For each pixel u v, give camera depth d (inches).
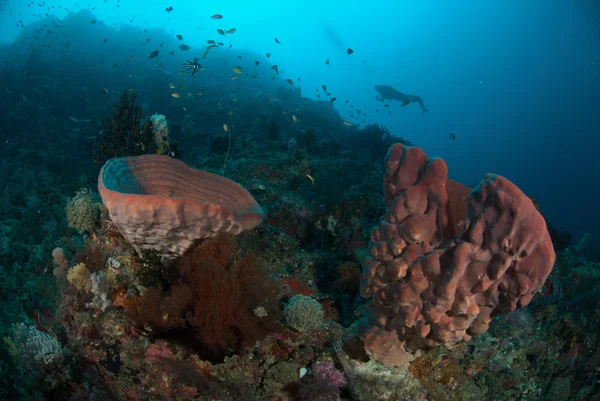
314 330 114.7
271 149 462.3
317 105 1153.4
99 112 690.8
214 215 112.8
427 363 113.0
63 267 138.5
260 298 107.7
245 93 1136.2
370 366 108.3
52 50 1072.8
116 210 103.3
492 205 75.4
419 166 92.4
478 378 135.0
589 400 166.2
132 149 253.4
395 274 89.8
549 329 154.7
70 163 496.7
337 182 341.7
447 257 82.7
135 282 121.0
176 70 1225.4
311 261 152.7
